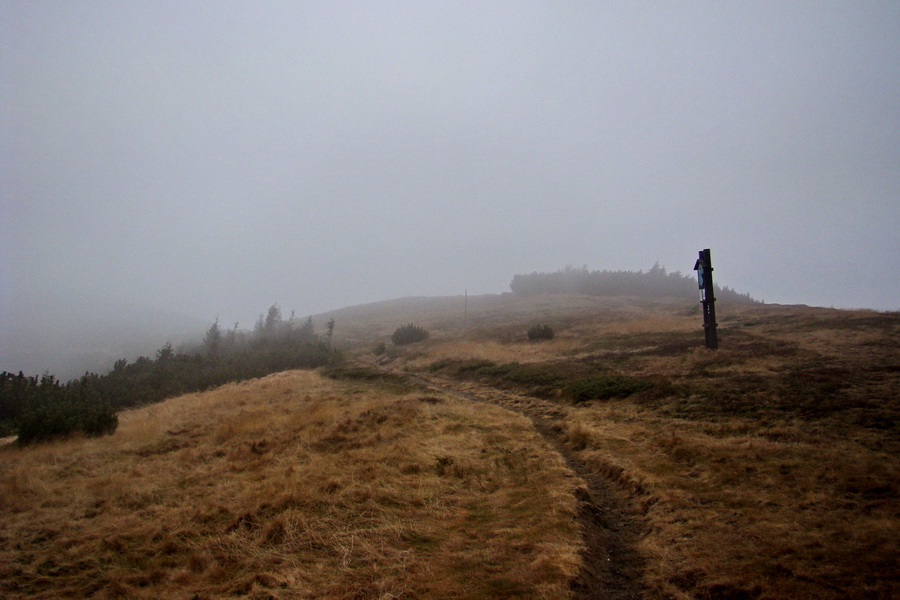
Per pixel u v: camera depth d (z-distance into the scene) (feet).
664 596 14.69
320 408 45.78
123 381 76.89
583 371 57.52
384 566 17.03
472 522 20.68
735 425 29.50
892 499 17.93
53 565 18.67
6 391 59.72
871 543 15.25
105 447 38.06
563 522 19.72
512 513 21.31
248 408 51.60
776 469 22.34
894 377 34.12
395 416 40.01
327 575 16.63
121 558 19.01
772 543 16.20
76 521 23.00
